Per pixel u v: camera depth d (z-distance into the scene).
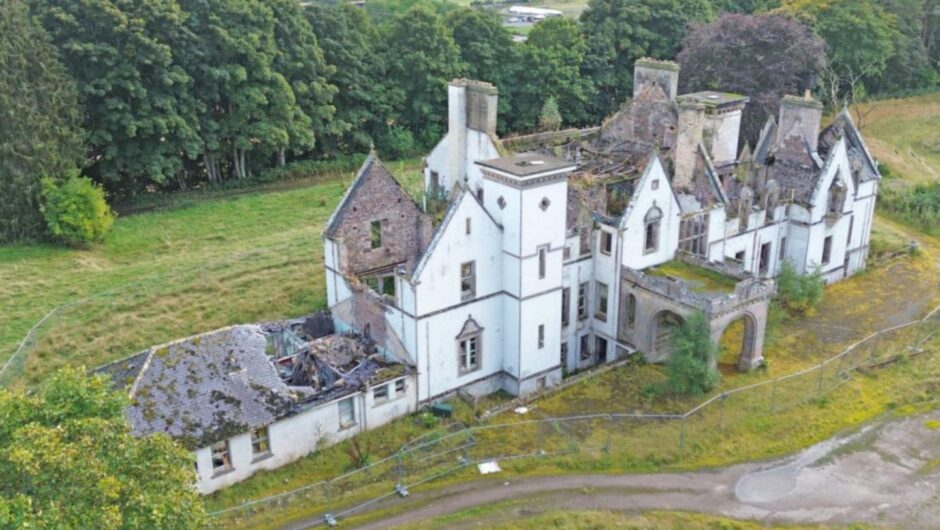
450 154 57.28
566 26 102.25
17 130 62.44
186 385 37.94
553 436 42.72
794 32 87.81
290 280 59.38
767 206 59.22
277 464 39.62
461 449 41.41
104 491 23.48
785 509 37.91
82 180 64.94
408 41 94.31
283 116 82.31
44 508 22.66
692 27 97.12
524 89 99.44
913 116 114.25
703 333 45.75
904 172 94.31
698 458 41.50
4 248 62.12
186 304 55.44
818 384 48.00
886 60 116.19
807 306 58.38
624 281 49.88
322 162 90.25
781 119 61.59
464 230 43.53
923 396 47.59
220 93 79.69
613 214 53.06
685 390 46.12
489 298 45.94
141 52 71.62
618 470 40.31
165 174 76.12
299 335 48.03
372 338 46.28
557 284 47.16
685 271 51.44
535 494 38.34
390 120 95.25
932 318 57.22
